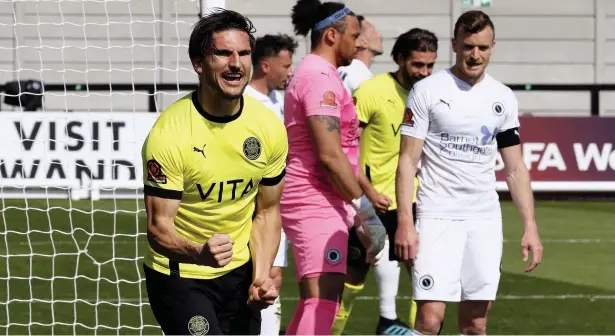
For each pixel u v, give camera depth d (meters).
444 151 8.53
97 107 29.03
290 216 8.77
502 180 22.73
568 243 17.58
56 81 30.41
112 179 20.20
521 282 14.29
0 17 30.05
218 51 6.40
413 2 32.16
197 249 6.48
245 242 7.05
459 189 8.54
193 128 6.57
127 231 17.41
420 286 8.51
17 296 12.69
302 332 8.48
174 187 6.61
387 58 32.19
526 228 8.65
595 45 32.66
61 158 20.11
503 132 8.66
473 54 8.35
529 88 24.83
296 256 8.78
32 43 30.20
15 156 20.02
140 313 10.98
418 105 8.51
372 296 13.31
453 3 32.19
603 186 22.59
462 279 8.62
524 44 32.62
